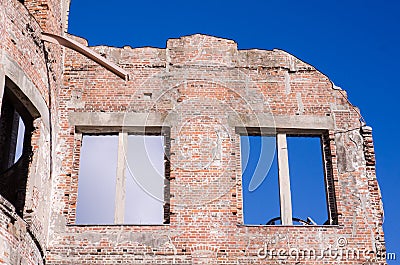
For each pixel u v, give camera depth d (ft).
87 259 47.11
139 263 47.09
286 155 51.65
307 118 52.54
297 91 53.47
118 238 47.70
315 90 53.62
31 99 44.91
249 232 48.39
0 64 40.78
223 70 53.83
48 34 47.14
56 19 51.90
